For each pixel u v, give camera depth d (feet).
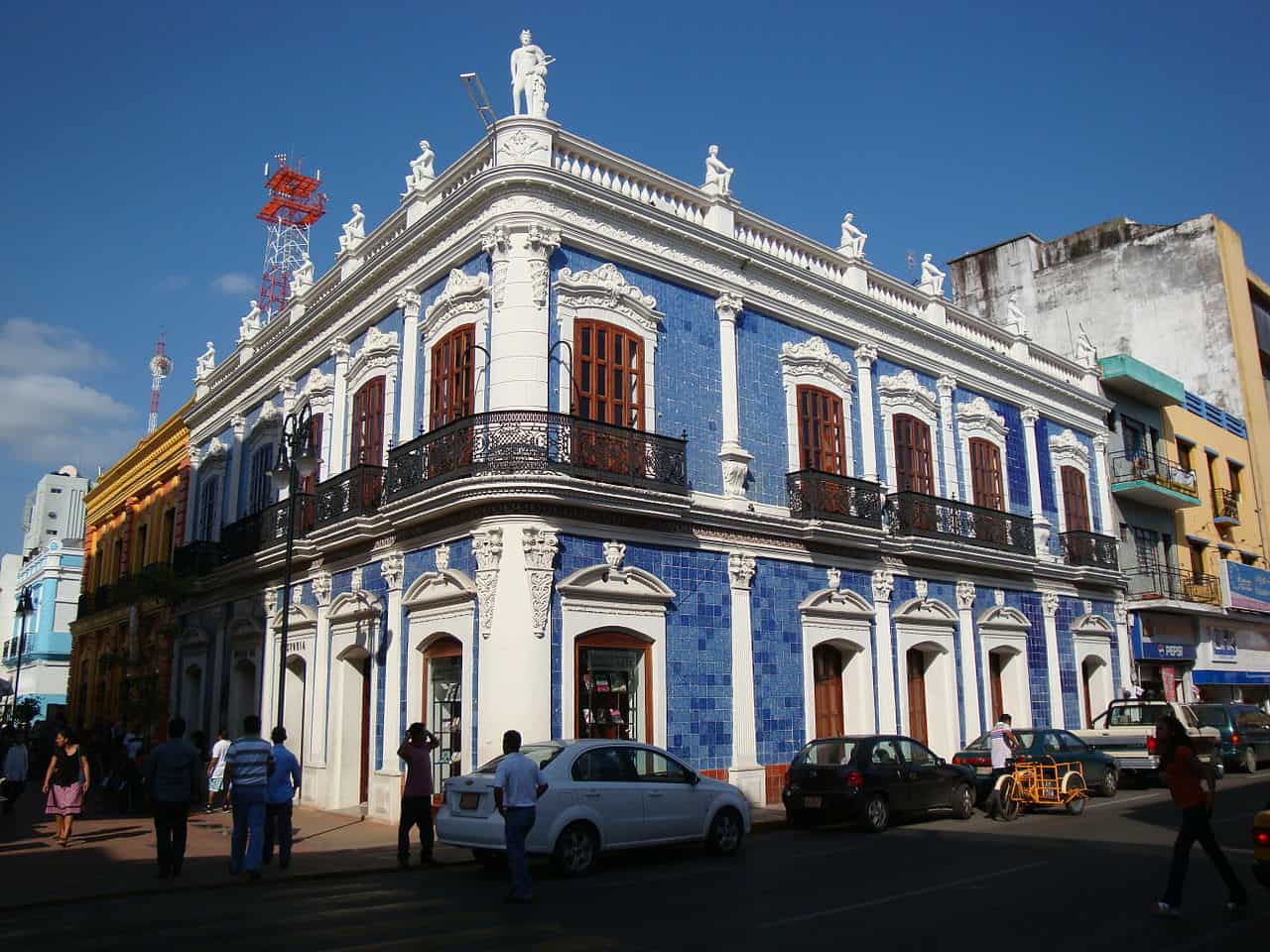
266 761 37.58
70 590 165.78
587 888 33.60
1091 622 86.17
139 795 65.62
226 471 82.89
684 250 57.82
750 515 57.26
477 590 47.78
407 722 52.60
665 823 39.09
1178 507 102.83
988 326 82.43
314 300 71.77
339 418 64.75
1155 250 121.29
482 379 51.52
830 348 66.44
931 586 70.44
